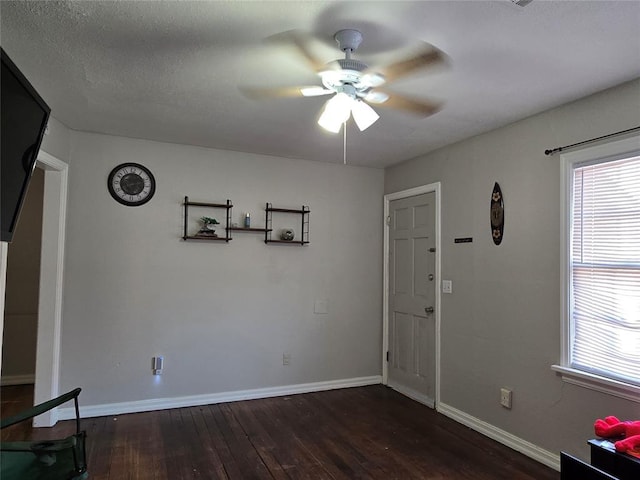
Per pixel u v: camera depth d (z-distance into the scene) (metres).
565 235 2.76
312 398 4.17
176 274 3.90
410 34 1.94
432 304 3.96
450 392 3.69
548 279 2.87
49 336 3.40
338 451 3.02
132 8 1.77
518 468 2.78
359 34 1.94
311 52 2.14
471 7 1.72
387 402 4.07
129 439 3.16
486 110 2.91
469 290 3.52
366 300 4.68
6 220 1.58
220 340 4.04
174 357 3.87
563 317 2.75
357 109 2.23
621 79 2.40
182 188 3.93
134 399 3.73
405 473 2.71
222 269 4.07
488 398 3.30
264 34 1.97
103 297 3.66
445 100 2.73
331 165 4.57
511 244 3.15
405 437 3.26
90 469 2.71
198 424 3.47
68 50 2.15
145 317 3.78
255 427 3.43
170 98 2.79
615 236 2.51
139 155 3.80
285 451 3.01
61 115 3.19
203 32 1.96
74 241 3.59
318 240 4.48
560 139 2.82
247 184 4.19
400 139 3.63
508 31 1.91
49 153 3.20
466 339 3.54
